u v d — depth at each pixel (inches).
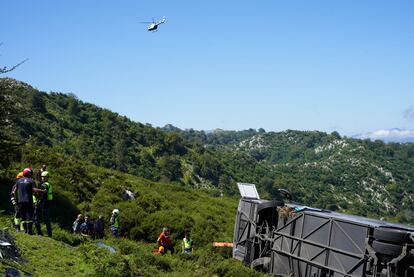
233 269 629.6
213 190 4788.4
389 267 466.6
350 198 7834.6
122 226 947.3
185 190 1620.3
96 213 922.7
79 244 569.0
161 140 5388.8
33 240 485.7
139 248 700.7
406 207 7755.9
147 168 4542.3
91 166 1358.3
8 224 554.6
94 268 456.4
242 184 794.2
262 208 692.1
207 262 677.3
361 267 497.7
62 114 4734.3
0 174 794.2
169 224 987.9
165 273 590.6
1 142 765.9
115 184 1179.3
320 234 562.6
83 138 4350.4
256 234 689.6
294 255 594.2
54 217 767.7
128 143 4884.4
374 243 485.1
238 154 7116.1
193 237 968.3
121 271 478.0
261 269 668.1
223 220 1214.9
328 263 541.0
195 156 5393.7
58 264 440.1
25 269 383.6
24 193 509.4
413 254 460.8
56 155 1161.4
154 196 1213.1
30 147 1092.5
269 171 6998.0
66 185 982.4
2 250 389.1
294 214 615.8
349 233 521.7
